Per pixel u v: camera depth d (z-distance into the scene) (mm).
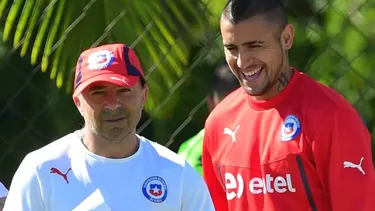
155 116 16656
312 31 16781
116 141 10562
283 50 11664
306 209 11461
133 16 13797
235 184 12023
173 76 14641
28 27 14250
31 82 17172
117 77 10570
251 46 11469
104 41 13891
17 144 18016
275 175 11531
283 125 11500
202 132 13945
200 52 15547
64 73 14062
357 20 16172
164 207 10594
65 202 10383
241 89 12336
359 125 11359
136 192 10547
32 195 10422
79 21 13875
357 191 11117
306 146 11305
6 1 14164
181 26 14164
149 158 10781
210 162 12500
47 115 17781
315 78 16406
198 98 16875
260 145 11727
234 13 11461
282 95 11633
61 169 10523
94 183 10477
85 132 10734
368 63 16172
